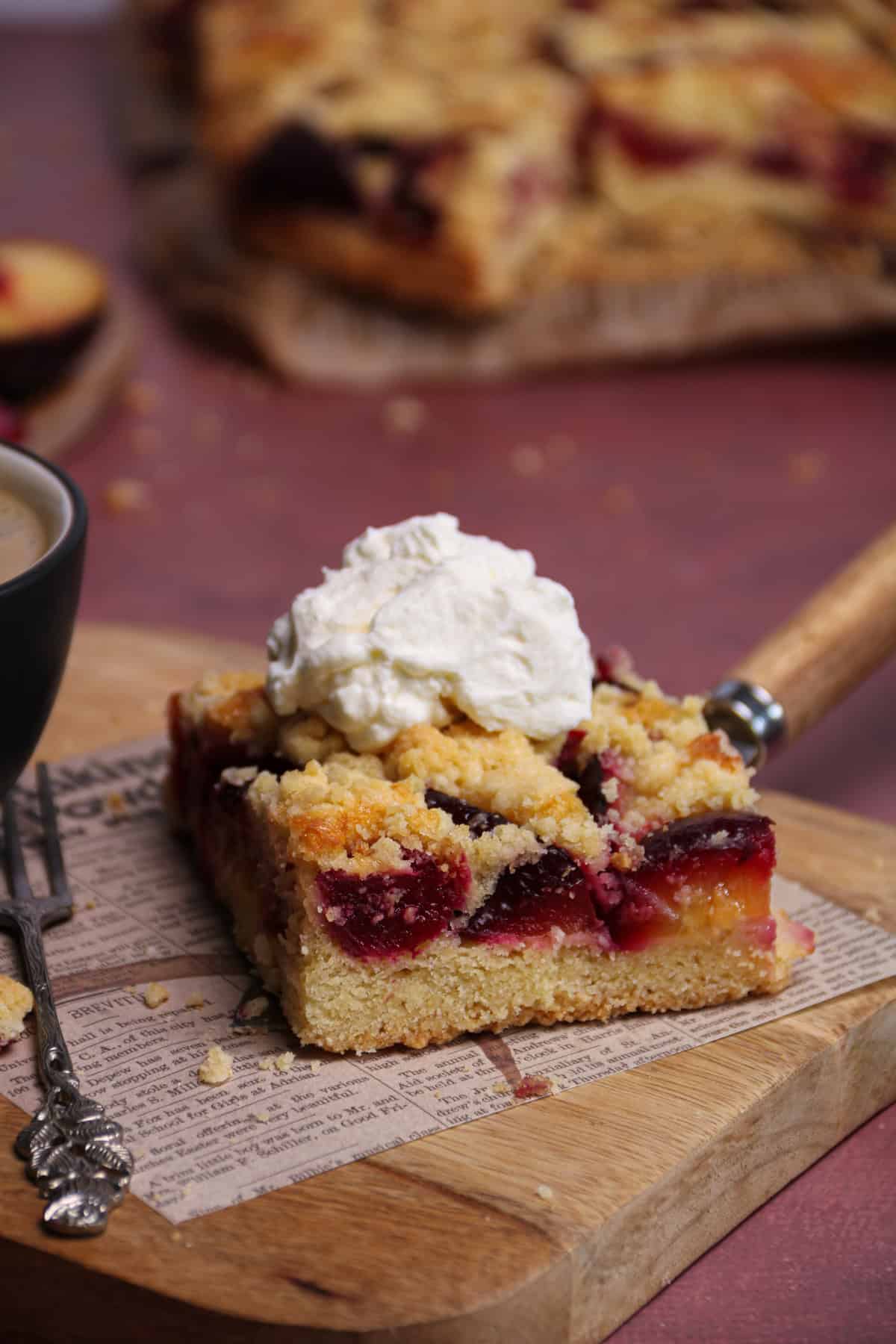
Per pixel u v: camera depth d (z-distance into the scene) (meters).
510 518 0.85
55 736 0.64
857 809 0.68
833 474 0.91
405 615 0.55
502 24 1.06
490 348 1.00
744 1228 0.54
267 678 0.57
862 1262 0.53
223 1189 0.51
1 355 0.84
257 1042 0.54
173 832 0.60
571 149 1.00
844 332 1.03
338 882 0.53
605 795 0.55
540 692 0.56
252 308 0.98
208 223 1.07
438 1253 0.50
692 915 0.55
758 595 0.80
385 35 1.05
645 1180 0.51
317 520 0.84
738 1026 0.55
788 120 1.00
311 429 0.94
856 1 1.04
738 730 0.59
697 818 0.55
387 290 0.98
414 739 0.55
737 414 0.97
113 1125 0.52
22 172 1.24
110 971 0.56
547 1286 0.50
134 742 0.64
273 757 0.57
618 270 1.01
